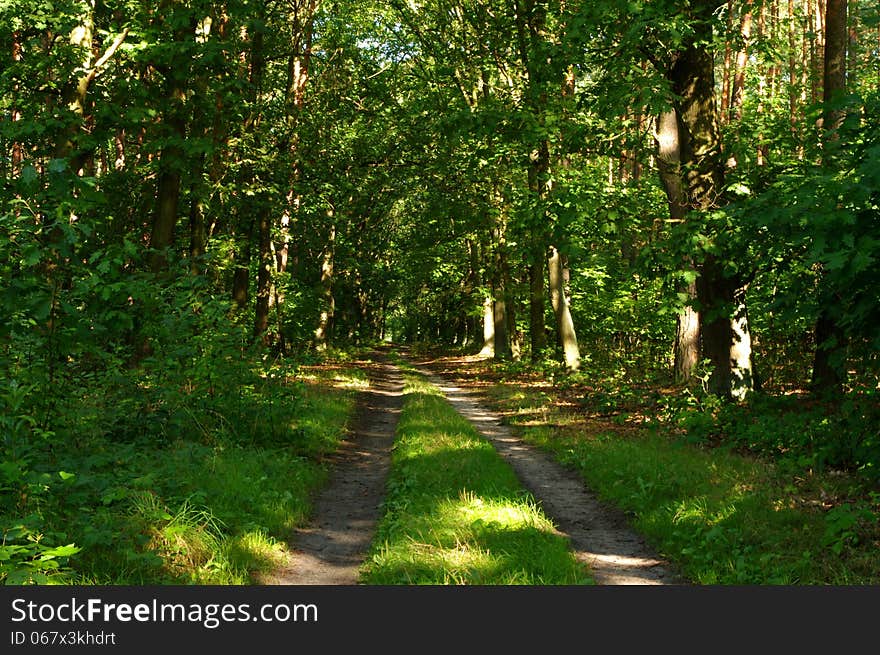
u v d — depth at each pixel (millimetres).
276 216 21438
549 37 17312
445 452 10602
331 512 8492
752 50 13781
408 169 27250
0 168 6625
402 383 27812
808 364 17062
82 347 6836
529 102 15062
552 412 16453
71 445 7211
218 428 10406
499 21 19797
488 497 8008
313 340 33531
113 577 5219
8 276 6082
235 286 22312
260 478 8492
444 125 14477
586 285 28938
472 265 35312
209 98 15516
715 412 12641
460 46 24125
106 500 5812
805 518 6699
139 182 17953
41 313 6156
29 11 12281
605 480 9430
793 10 18578
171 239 14992
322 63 26375
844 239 6305
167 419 9586
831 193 6461
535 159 20516
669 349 26594
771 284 13000
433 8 24578
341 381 22859
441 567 5758
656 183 19359
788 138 12102
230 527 6805
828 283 7516
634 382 19641
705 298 13195
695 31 12125
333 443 12461
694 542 6645
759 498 7395
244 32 20203
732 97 18609
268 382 11789
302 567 6367
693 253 11195
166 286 10664
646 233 15992
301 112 22031
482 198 26594
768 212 7684
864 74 17281
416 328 82938
